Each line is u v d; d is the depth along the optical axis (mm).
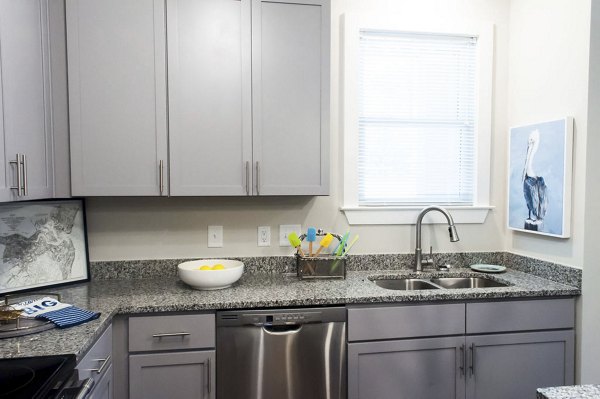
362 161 2635
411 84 2650
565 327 2199
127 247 2410
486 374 2135
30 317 1611
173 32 2115
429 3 2627
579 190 2184
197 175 2168
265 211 2523
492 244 2736
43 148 1943
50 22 2033
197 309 1890
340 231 2594
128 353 1864
